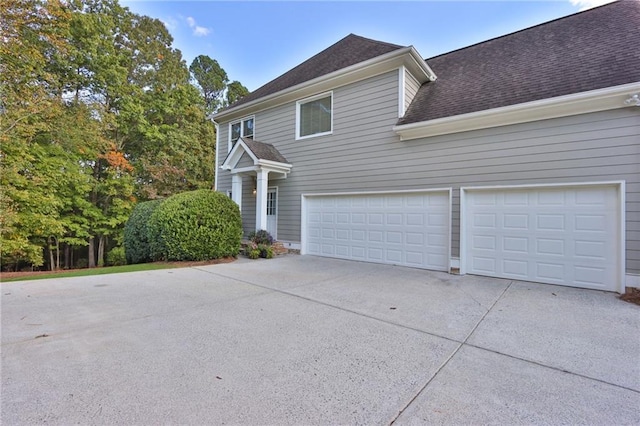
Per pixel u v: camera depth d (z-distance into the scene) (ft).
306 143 33.76
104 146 46.55
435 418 6.68
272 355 9.64
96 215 48.37
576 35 24.71
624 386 8.18
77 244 48.62
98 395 7.29
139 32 52.90
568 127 19.35
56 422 6.30
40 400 7.04
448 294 17.49
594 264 18.75
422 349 10.28
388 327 12.30
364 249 29.04
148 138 53.98
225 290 17.95
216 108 89.20
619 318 13.64
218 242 28.94
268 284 19.58
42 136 40.29
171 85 58.44
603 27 23.85
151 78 55.21
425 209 25.40
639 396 7.73
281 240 35.91
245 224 40.78
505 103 20.93
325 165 32.04
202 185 60.85
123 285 19.07
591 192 18.94
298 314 13.74
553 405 7.27
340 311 14.26
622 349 10.46
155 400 7.13
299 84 32.40
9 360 9.01
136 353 9.61
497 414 6.88
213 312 13.88
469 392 7.75
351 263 28.09
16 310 13.79
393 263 27.09
